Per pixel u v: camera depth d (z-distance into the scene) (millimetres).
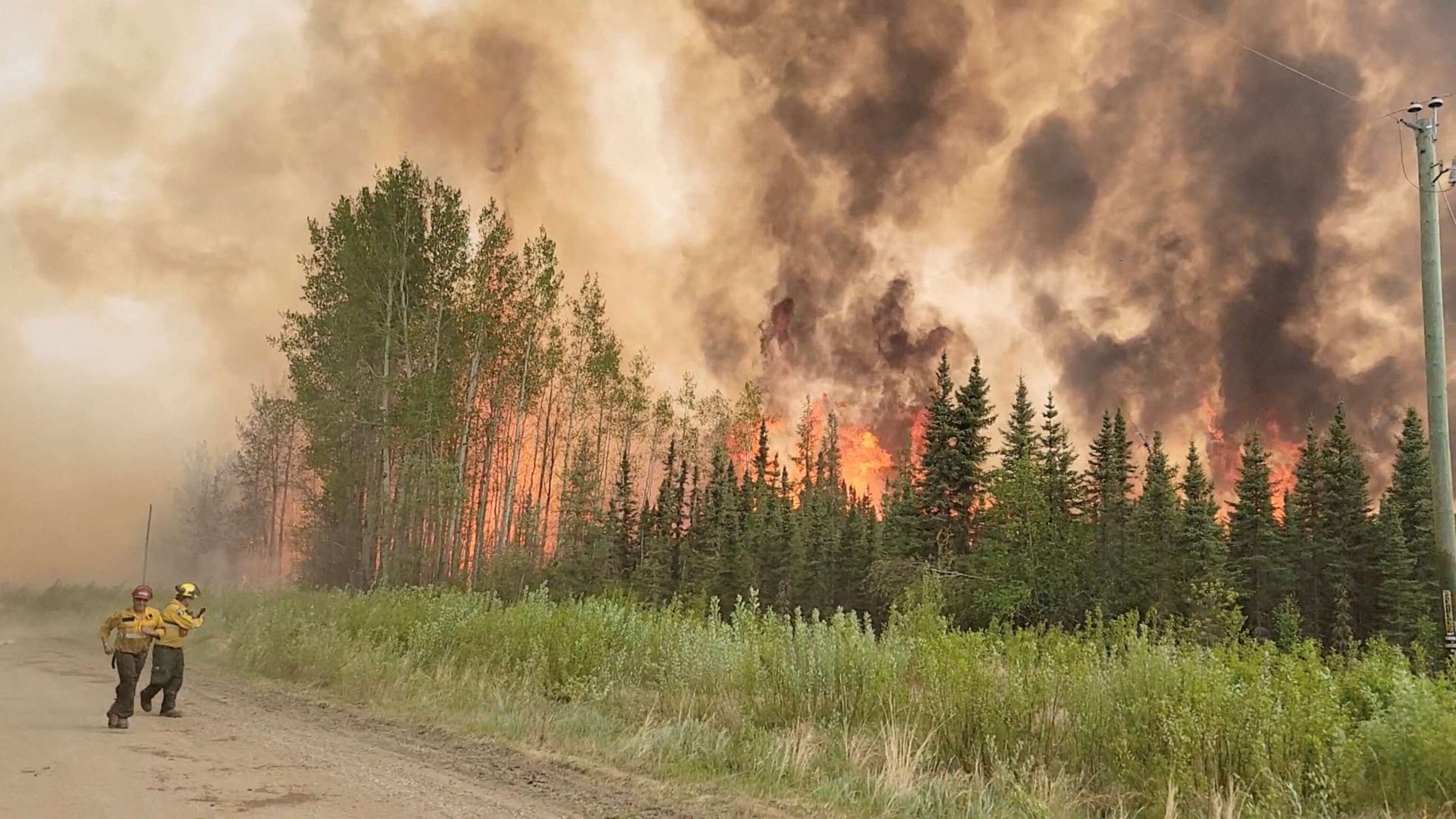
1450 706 7625
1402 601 46562
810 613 47812
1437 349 13938
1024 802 7188
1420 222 14484
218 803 6758
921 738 9078
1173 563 41250
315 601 22797
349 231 36594
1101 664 9398
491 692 12641
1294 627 39312
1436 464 13688
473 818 6633
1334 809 6980
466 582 36344
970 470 41531
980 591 36094
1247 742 7484
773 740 9242
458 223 38188
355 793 7266
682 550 55781
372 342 35969
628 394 53188
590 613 15352
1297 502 52969
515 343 40156
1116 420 50531
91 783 7348
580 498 45906
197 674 16453
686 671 12188
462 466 37125
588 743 9570
